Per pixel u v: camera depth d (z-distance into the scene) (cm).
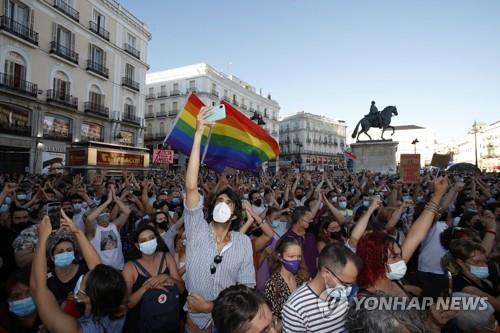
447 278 326
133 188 898
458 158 9156
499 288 306
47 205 505
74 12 2683
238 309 163
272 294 283
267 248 392
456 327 234
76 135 2728
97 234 432
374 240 228
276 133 6881
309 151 7494
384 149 2316
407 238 279
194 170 252
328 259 208
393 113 2405
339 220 512
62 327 205
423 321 184
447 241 398
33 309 249
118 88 3219
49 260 330
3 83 2144
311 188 837
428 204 286
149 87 5219
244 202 358
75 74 2719
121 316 232
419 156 746
